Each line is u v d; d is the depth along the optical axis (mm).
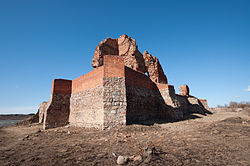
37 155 6020
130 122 13945
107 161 5000
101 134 10508
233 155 4992
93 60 22266
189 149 5906
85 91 16391
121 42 25453
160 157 5082
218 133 8766
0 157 5836
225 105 49781
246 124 11461
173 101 18469
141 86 17688
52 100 17953
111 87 13367
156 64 25469
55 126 17453
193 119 18359
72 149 6727
